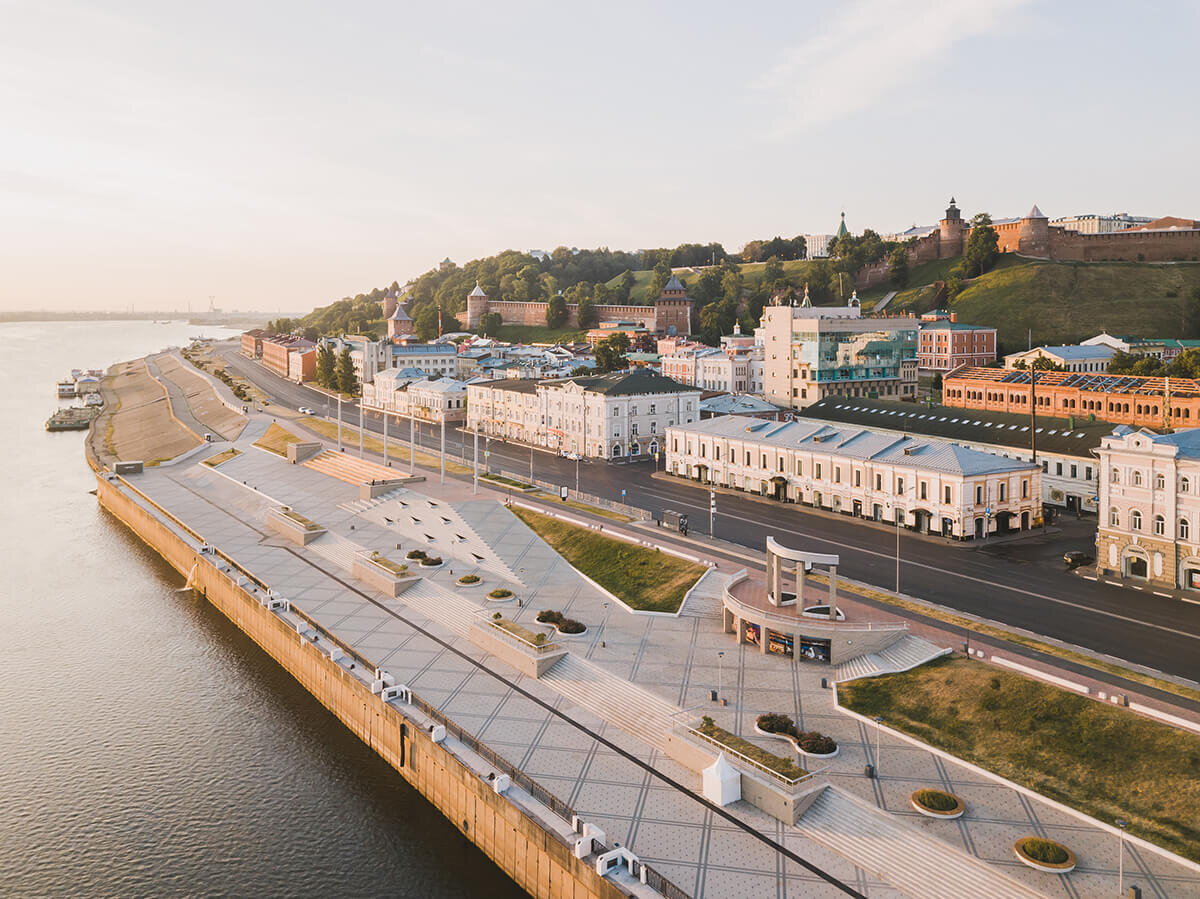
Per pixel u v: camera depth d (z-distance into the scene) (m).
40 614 123.25
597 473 183.75
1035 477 130.88
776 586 91.06
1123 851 55.66
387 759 82.12
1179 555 99.75
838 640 84.88
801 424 162.38
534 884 61.91
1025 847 55.53
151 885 65.88
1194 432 105.88
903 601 96.69
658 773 68.94
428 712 79.12
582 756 71.62
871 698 77.38
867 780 65.06
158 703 95.19
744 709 76.88
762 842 59.62
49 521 176.25
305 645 97.75
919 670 79.62
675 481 174.38
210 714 92.69
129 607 126.75
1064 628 88.25
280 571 125.75
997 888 52.81
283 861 68.19
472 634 97.50
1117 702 68.56
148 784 79.00
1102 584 103.31
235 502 172.75
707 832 60.81
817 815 61.66
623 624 98.56
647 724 75.75
